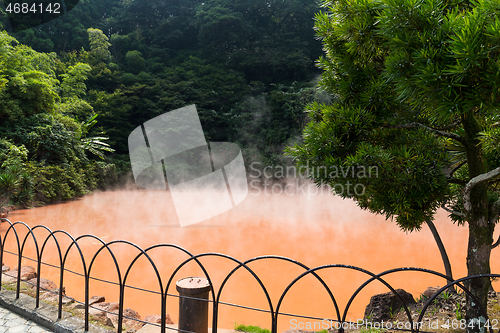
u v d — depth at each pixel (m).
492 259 5.97
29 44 32.69
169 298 4.36
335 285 4.77
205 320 2.44
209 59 40.47
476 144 2.32
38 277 3.09
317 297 4.33
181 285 2.45
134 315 3.44
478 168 2.33
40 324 2.92
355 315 3.76
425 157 2.22
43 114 17.78
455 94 1.56
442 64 1.58
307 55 37.59
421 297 3.57
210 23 38.53
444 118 1.61
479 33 1.41
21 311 3.09
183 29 45.59
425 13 1.64
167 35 44.44
